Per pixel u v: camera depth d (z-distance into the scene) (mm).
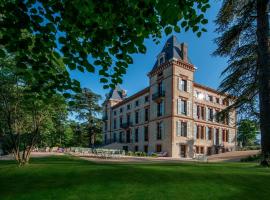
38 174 8344
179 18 4625
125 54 5039
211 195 6047
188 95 38344
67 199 5828
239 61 16359
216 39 15852
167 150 36062
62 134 16922
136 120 47125
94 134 57594
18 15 4242
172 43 38969
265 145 12328
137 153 34625
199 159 26453
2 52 4527
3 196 6152
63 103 11078
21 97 11133
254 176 8023
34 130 12227
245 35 15336
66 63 4926
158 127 39312
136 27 4629
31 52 4742
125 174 7758
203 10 4727
